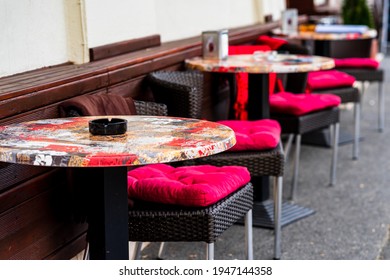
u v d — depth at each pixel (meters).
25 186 2.93
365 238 4.18
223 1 6.46
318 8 9.98
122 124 2.55
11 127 2.69
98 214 2.54
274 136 3.73
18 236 2.91
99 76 3.56
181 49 4.74
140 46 4.52
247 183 3.13
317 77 5.92
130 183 2.93
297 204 4.80
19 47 3.45
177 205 2.81
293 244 4.07
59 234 3.21
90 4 3.95
